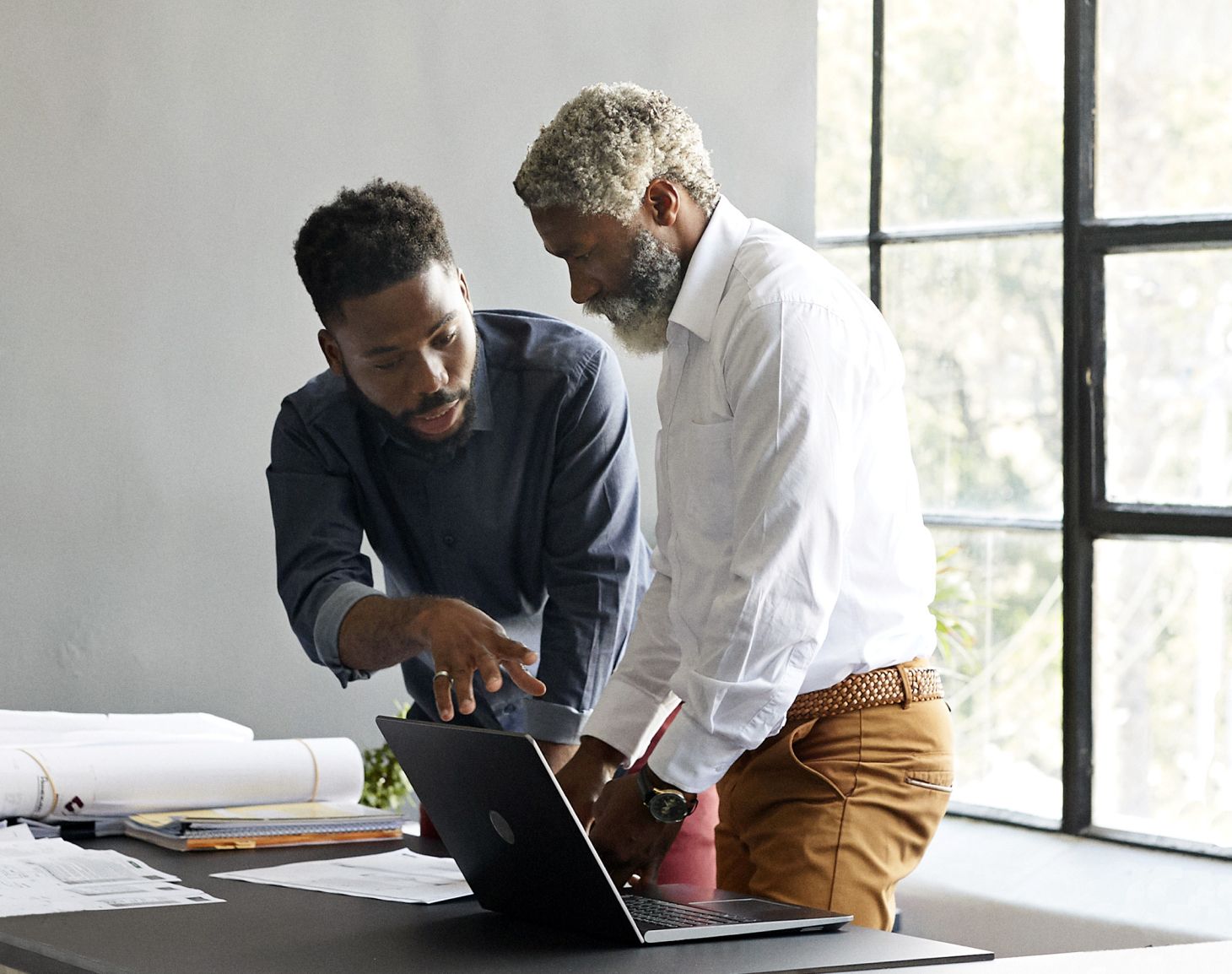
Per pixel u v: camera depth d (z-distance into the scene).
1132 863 3.40
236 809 2.04
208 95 3.09
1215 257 3.54
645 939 1.32
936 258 3.99
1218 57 3.56
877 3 4.09
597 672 2.23
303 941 1.34
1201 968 1.08
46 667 2.92
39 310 2.91
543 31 3.58
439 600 1.95
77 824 2.01
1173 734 3.56
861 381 1.74
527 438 2.25
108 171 2.97
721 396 1.78
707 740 1.66
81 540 2.96
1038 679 3.75
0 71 2.86
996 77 3.88
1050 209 3.79
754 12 3.96
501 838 1.38
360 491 2.33
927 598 1.91
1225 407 3.53
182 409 3.07
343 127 3.27
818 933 1.39
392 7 3.33
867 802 1.80
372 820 2.01
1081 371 3.70
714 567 1.81
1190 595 3.54
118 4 2.97
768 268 1.76
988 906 3.09
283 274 3.20
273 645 3.19
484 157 3.49
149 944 1.33
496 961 1.26
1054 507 3.76
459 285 2.18
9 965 1.37
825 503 1.67
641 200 1.83
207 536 3.11
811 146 4.08
